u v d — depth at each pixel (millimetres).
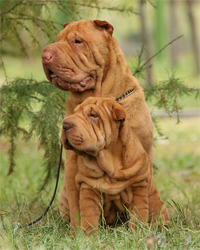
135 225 6754
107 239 6570
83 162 7227
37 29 10555
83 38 7238
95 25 7457
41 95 10016
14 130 9406
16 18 10250
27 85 9758
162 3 56000
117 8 10320
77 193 7500
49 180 10125
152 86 9867
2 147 18812
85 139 6664
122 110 6977
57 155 9703
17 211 8914
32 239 6641
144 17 36000
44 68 7211
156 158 16250
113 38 7664
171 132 22203
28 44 11164
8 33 10820
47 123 9266
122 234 6688
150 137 7684
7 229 6891
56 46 7102
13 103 8812
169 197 10312
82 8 10359
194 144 19156
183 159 15586
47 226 7164
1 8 10094
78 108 7031
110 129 6941
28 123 10094
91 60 7312
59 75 7094
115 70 7555
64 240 6578
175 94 9531
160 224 7246
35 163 15688
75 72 7172
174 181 12297
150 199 7672
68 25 7527
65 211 7965
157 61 57094
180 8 70938
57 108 9492
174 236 6730
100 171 7027
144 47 10375
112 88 7547
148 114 7773
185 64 56938
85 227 6918
